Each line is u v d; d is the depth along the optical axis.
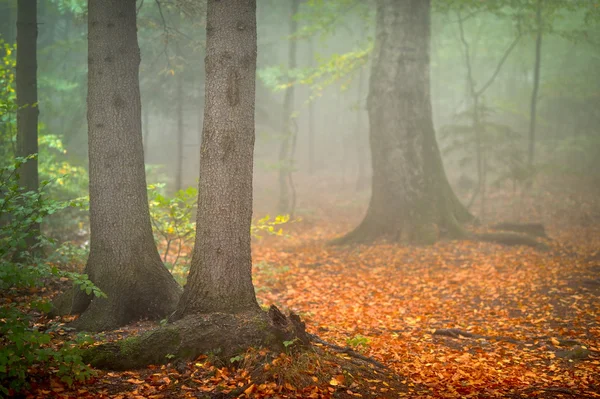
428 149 16.23
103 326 6.59
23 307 7.04
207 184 5.86
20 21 9.28
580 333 7.63
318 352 5.47
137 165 7.19
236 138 5.82
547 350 6.97
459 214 16.55
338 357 5.60
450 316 9.02
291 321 5.54
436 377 5.77
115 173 6.99
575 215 19.42
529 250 14.09
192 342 5.29
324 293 10.75
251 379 4.84
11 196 5.31
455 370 6.02
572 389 5.40
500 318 8.80
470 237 15.23
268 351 5.20
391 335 7.66
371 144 16.58
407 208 15.83
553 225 18.50
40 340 4.23
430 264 13.08
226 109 5.79
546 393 5.24
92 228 7.05
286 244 17.22
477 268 12.45
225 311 5.73
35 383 4.48
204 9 9.93
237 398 4.58
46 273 4.88
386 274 12.39
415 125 16.12
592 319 8.37
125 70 7.06
